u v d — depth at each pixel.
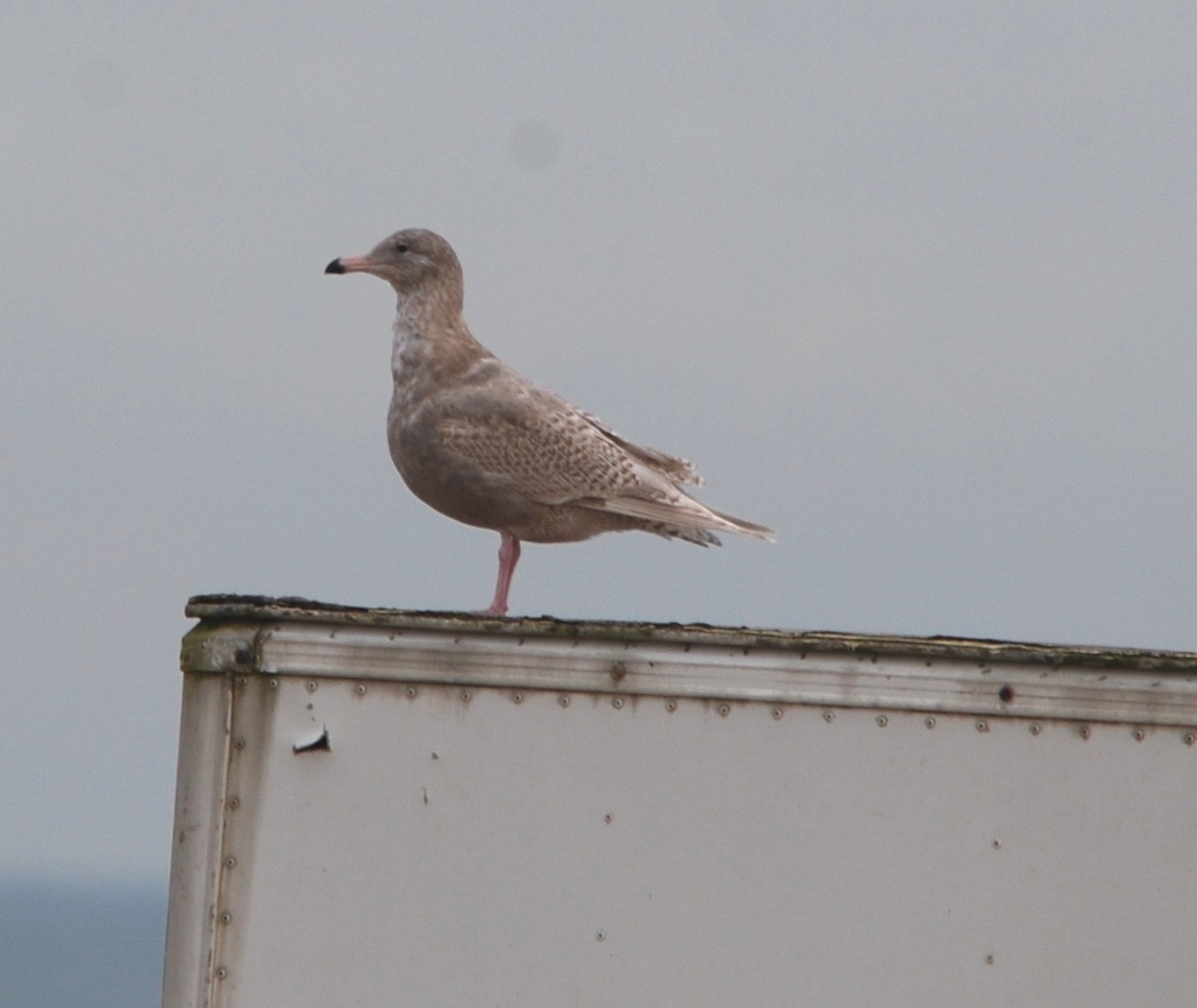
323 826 12.11
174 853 12.21
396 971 12.07
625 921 12.14
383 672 12.14
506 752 12.16
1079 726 12.32
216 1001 12.05
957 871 12.25
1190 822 12.32
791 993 12.15
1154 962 12.27
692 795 12.18
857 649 12.27
